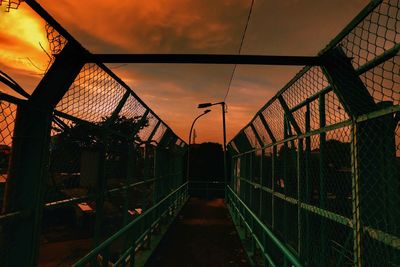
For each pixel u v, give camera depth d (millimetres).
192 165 21391
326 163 3334
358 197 2297
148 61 2910
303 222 3922
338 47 2646
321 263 3443
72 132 3383
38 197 2576
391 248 2121
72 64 2820
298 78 3486
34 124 2639
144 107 5691
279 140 5070
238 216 9539
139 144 6398
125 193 5305
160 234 8141
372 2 1818
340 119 2736
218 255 6848
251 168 8406
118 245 7488
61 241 6922
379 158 2328
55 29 2363
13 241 2480
